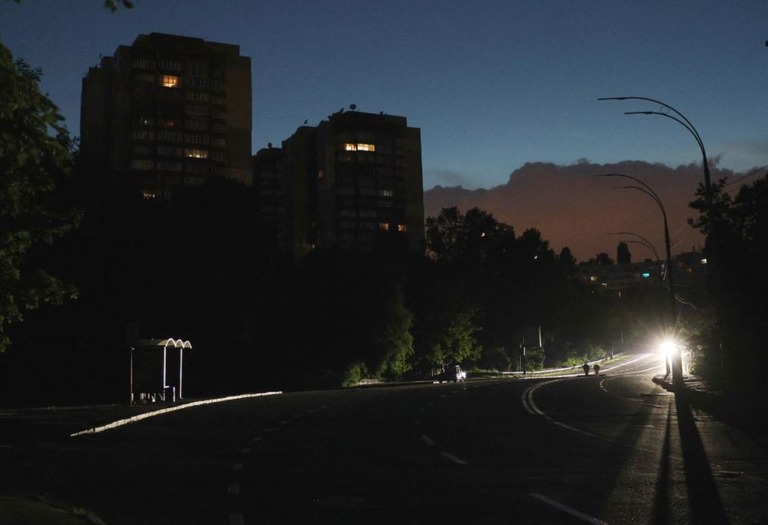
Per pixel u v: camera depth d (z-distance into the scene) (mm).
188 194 64688
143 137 114062
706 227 46531
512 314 128625
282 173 147250
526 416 29406
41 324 49625
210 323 63188
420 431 23844
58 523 9461
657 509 10539
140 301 57000
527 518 10000
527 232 137750
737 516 10016
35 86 9125
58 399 48250
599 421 26828
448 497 11797
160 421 28156
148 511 10938
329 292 75562
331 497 12000
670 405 35250
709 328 56344
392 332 77500
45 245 47500
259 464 16297
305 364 73812
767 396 34531
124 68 114688
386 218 137625
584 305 148625
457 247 131125
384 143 138375
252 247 66812
